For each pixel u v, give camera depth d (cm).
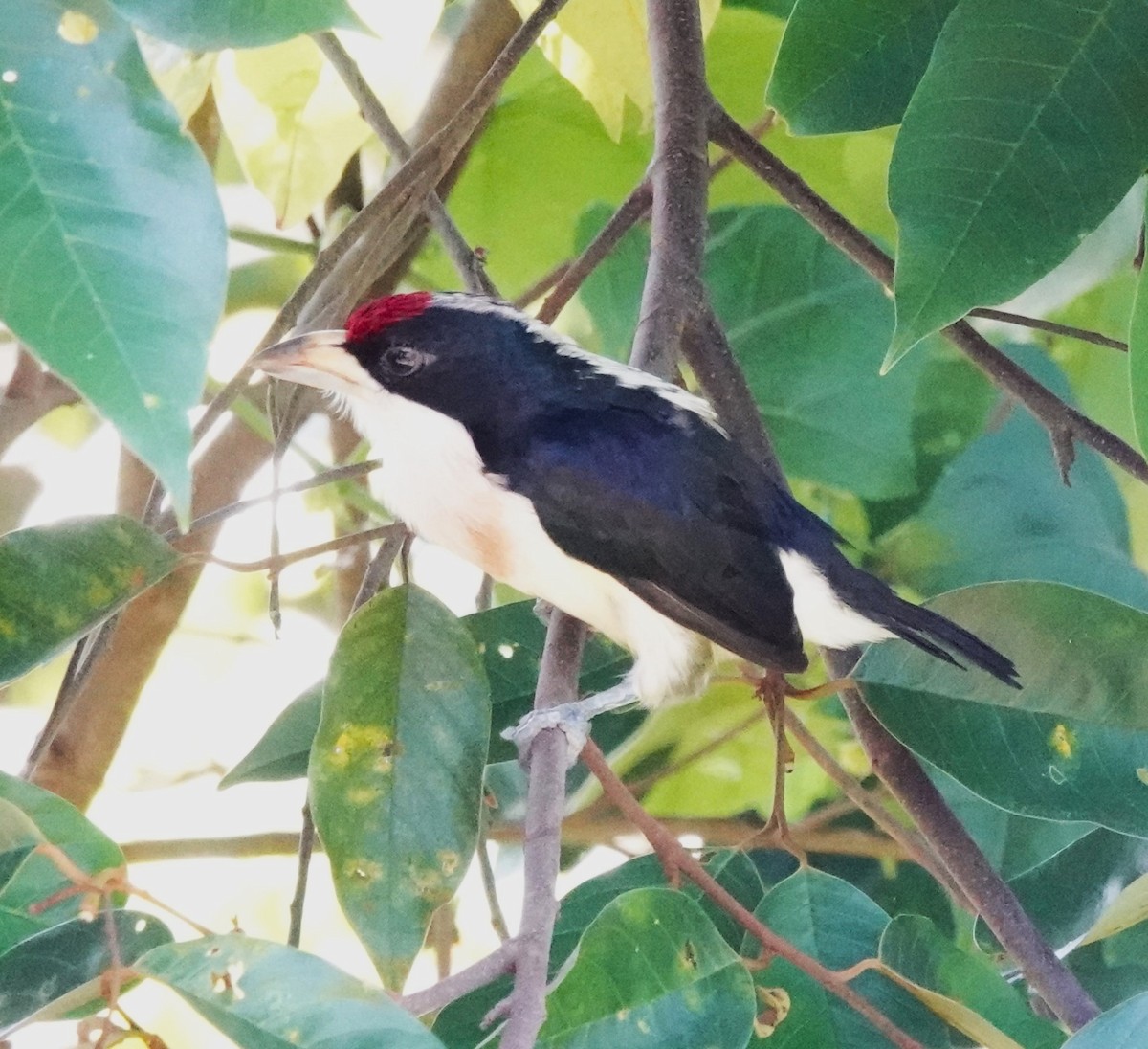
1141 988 757
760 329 952
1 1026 500
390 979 556
